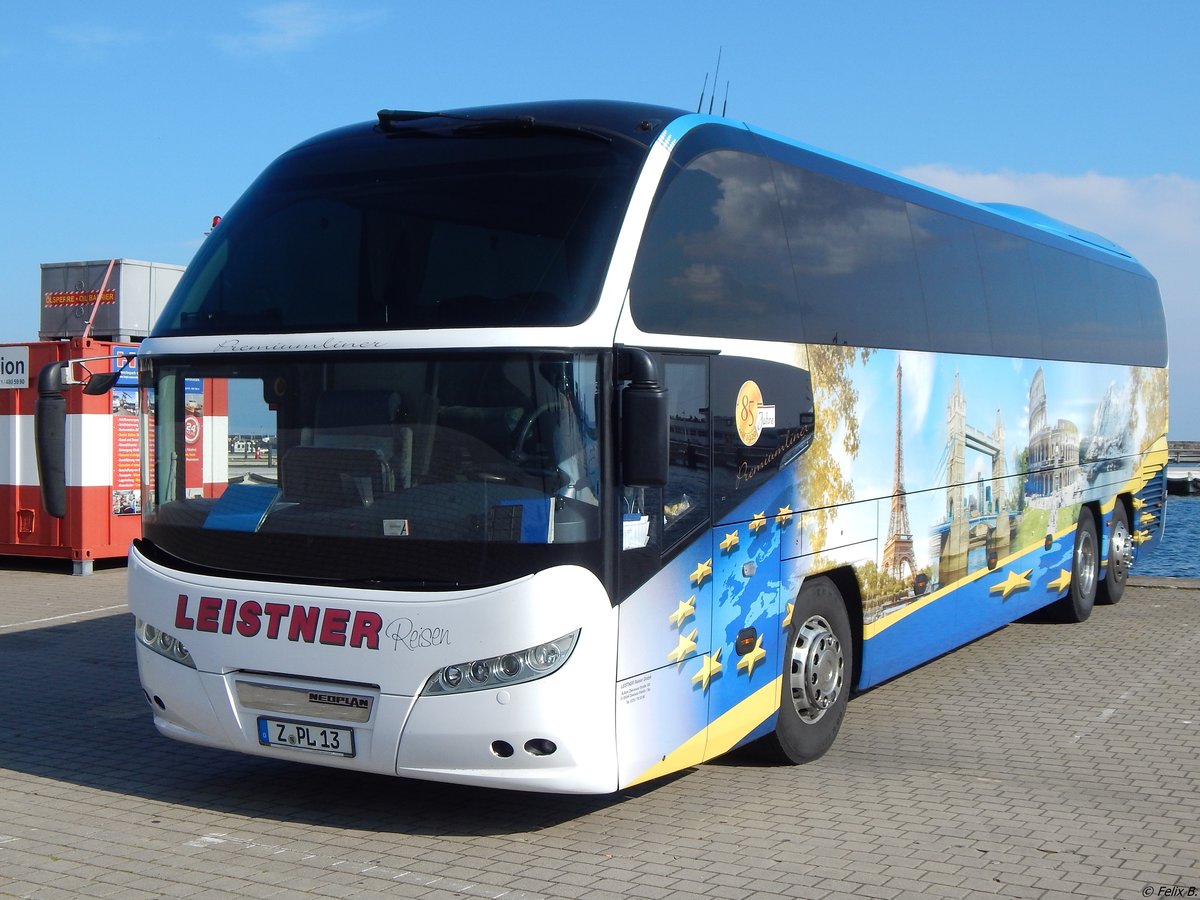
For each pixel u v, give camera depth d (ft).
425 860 20.02
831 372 27.02
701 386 22.44
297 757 20.99
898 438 30.17
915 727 30.01
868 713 31.55
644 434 19.29
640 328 20.84
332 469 20.93
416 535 20.16
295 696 20.90
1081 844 21.20
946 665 38.19
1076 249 44.62
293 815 22.43
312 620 20.54
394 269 21.34
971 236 35.58
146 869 19.45
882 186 30.71
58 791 23.82
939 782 25.07
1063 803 23.65
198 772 25.25
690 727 21.95
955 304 33.96
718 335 22.99
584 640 19.57
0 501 56.03
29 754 26.50
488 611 19.44
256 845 20.72
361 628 20.15
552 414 19.70
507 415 19.92
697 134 23.49
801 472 25.61
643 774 20.83
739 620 23.44
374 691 20.17
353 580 20.51
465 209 21.50
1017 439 38.32
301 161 23.62
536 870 19.60
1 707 30.91
